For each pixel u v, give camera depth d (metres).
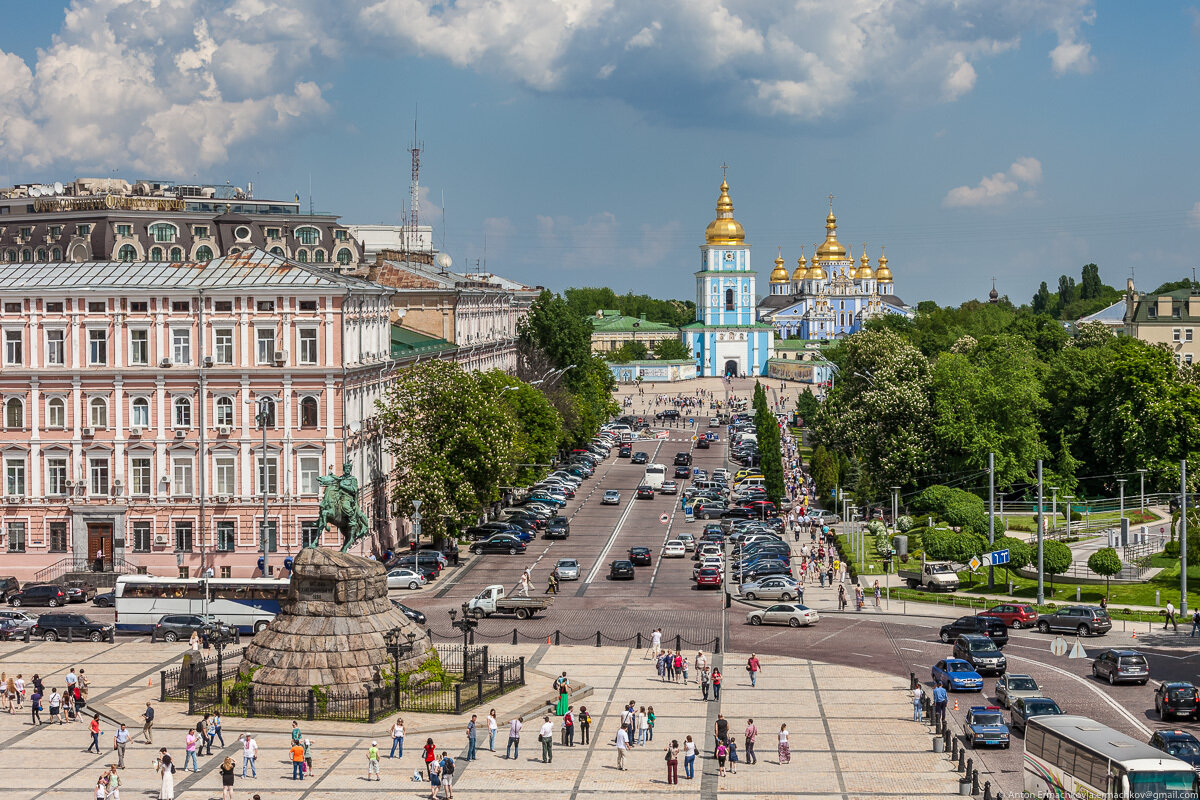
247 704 84.00
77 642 109.31
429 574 134.88
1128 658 91.88
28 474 133.50
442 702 85.56
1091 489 173.75
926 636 109.88
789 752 76.69
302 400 130.88
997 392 163.75
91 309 132.38
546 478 199.50
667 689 92.25
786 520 173.25
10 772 74.06
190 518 131.75
